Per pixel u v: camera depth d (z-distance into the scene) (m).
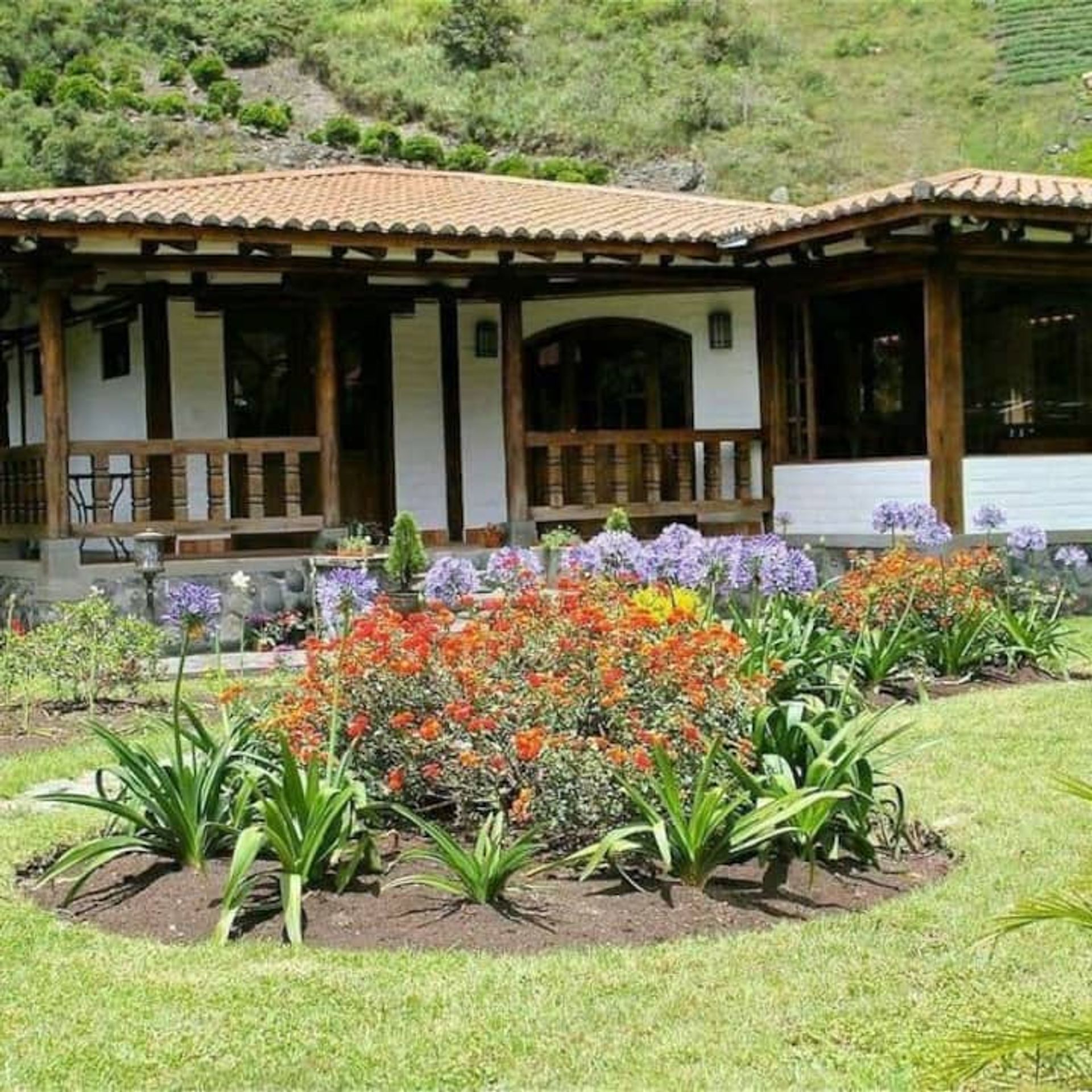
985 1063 2.39
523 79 40.06
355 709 5.20
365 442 13.60
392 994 3.92
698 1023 3.72
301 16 42.53
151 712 8.06
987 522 10.19
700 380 13.78
